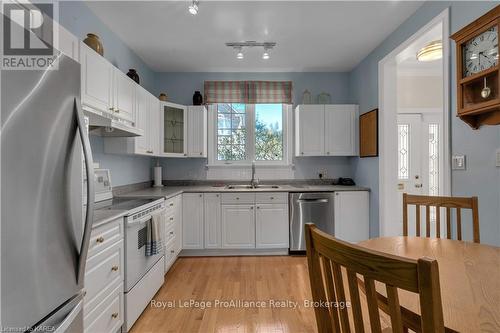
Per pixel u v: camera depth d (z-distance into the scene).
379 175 3.07
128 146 2.53
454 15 1.94
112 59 2.72
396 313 0.56
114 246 1.64
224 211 3.29
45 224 0.91
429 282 0.50
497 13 1.43
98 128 2.11
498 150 1.59
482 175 1.70
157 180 3.68
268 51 3.23
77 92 1.09
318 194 3.30
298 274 2.74
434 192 3.89
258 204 3.29
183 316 1.99
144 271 2.06
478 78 1.58
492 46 1.50
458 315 0.72
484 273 0.99
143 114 2.79
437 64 3.69
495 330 0.65
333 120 3.64
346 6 2.33
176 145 3.55
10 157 0.78
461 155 1.86
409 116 3.90
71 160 1.05
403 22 2.59
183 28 2.68
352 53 3.32
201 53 3.27
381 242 1.42
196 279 2.64
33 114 0.86
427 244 1.38
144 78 3.56
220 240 3.28
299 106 3.64
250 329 1.82
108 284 1.56
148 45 3.04
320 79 3.97
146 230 2.11
